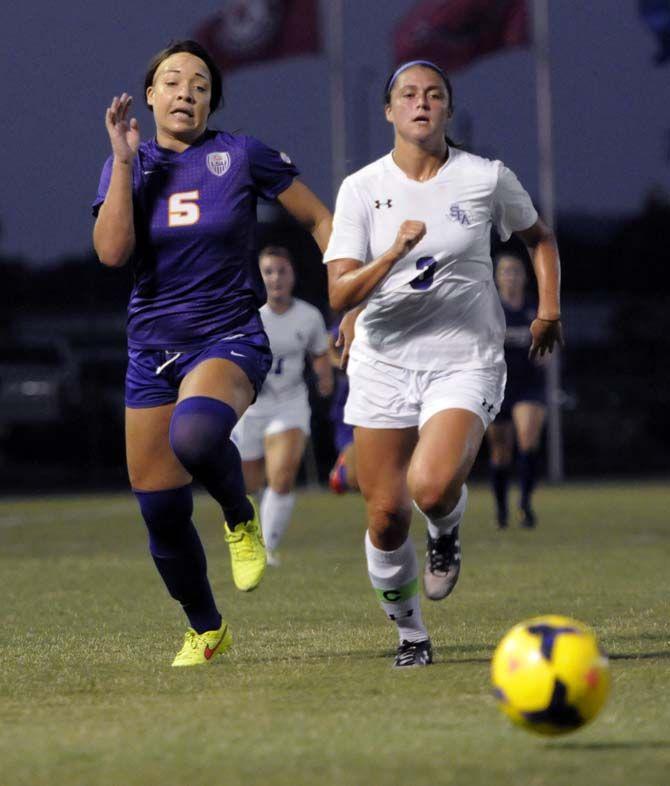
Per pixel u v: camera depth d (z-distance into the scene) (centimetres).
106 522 6775
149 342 2373
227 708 1931
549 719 1573
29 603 3441
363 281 2181
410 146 2319
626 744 1634
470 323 2342
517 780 1461
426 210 2306
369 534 2362
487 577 3909
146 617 3138
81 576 4147
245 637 2750
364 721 1809
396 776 1491
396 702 1958
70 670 2338
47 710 1955
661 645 2511
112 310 13150
